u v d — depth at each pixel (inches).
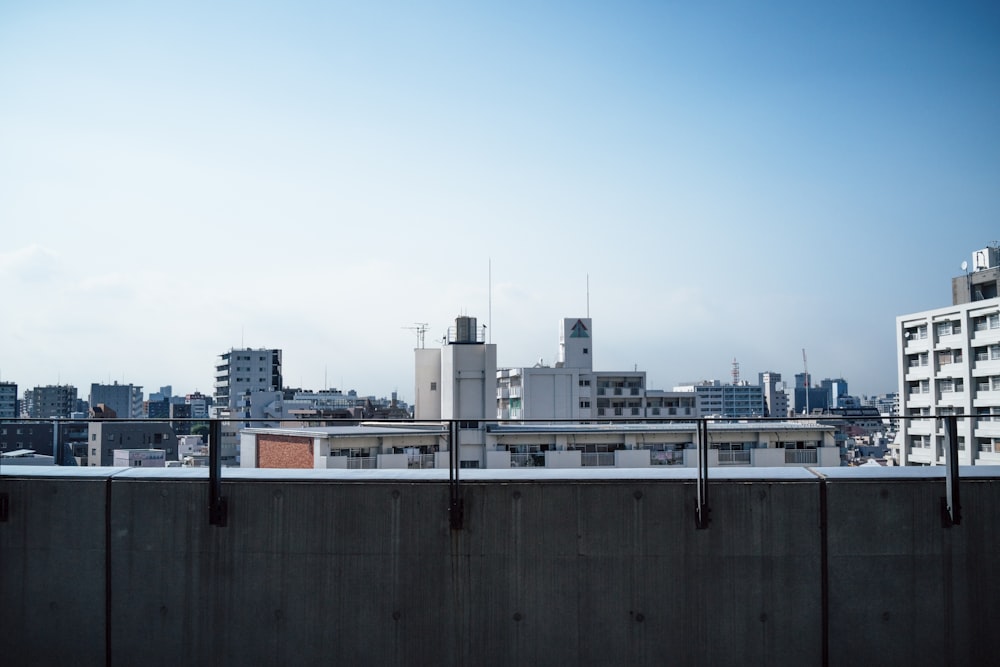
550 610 262.1
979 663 258.2
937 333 3282.5
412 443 1967.3
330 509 267.1
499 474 272.4
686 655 259.8
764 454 2037.4
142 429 2893.7
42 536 272.8
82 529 272.2
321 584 265.6
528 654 261.1
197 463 1143.0
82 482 273.6
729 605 260.5
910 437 3388.3
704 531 262.7
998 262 3240.7
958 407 3139.8
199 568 268.5
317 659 263.7
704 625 260.1
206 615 267.0
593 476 268.2
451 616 263.1
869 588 260.4
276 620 265.4
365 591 264.8
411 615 263.7
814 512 262.2
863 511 262.2
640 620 261.0
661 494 264.1
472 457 2032.5
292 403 5757.9
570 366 4756.4
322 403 6820.9
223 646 265.9
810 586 260.5
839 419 263.3
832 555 261.1
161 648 267.3
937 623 259.4
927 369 3312.0
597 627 261.1
